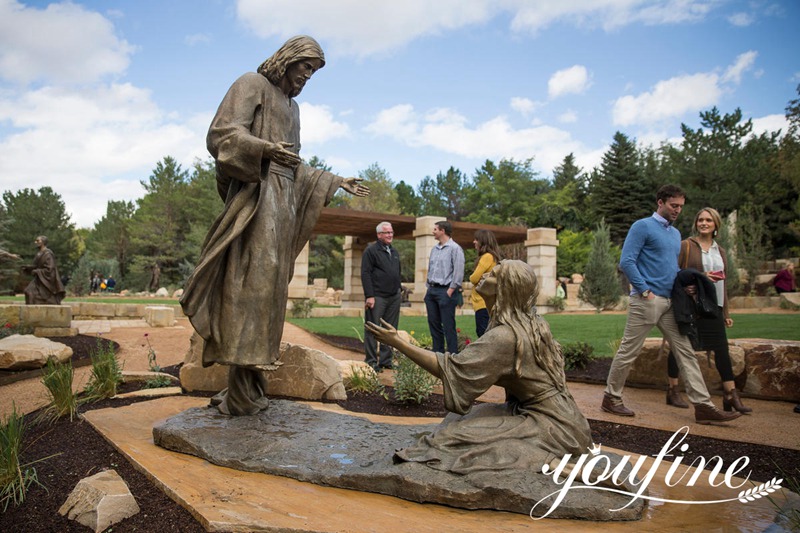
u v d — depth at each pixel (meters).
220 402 4.56
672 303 5.47
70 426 4.77
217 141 3.99
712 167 44.78
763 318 14.88
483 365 3.19
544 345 3.25
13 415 4.02
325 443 3.66
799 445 4.54
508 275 3.28
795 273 30.88
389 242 8.26
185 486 3.18
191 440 3.77
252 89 4.12
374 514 2.77
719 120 50.66
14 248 50.72
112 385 6.09
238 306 4.04
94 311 18.56
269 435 3.80
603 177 53.69
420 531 2.58
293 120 4.43
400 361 6.60
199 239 50.09
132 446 3.95
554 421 3.18
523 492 2.77
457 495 2.83
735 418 5.20
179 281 54.62
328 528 2.61
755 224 31.30
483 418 3.29
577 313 23.91
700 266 6.00
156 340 12.28
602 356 9.27
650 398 6.66
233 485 3.19
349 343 12.15
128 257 60.50
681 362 5.48
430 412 5.89
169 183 55.19
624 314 21.98
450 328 8.17
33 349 8.06
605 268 26.28
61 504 3.23
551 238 25.41
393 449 3.52
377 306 8.12
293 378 6.28
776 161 41.78
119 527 2.89
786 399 6.31
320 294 39.34
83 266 42.97
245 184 4.07
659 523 2.72
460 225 24.36
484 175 68.00
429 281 8.35
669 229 5.66
